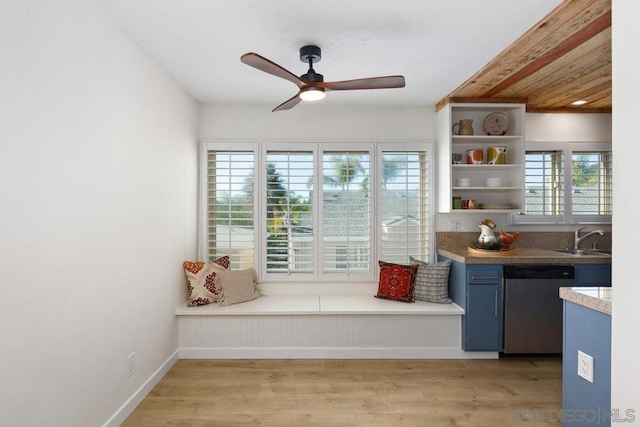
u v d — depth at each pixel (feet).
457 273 11.56
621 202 4.21
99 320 6.93
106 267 7.15
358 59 9.17
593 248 13.28
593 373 5.39
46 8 5.50
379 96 12.09
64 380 5.94
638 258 3.99
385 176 13.03
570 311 5.92
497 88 11.26
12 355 4.94
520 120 12.23
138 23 7.38
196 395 8.92
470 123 12.37
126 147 7.91
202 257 12.75
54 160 5.71
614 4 4.26
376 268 12.94
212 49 8.59
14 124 4.95
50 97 5.61
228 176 12.86
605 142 13.35
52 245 5.67
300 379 9.77
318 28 7.60
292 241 12.92
